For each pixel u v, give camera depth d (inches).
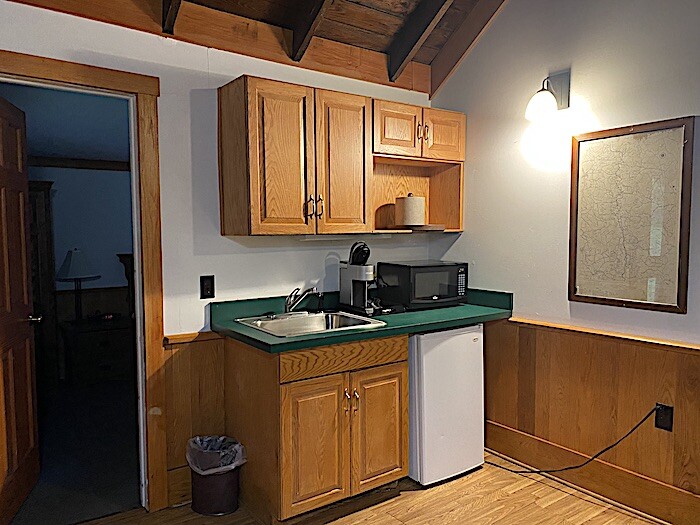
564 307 113.6
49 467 121.2
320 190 106.8
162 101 101.0
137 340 103.1
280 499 92.9
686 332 94.3
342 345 98.2
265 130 99.0
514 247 123.1
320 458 97.0
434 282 125.0
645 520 98.5
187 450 103.1
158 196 101.0
